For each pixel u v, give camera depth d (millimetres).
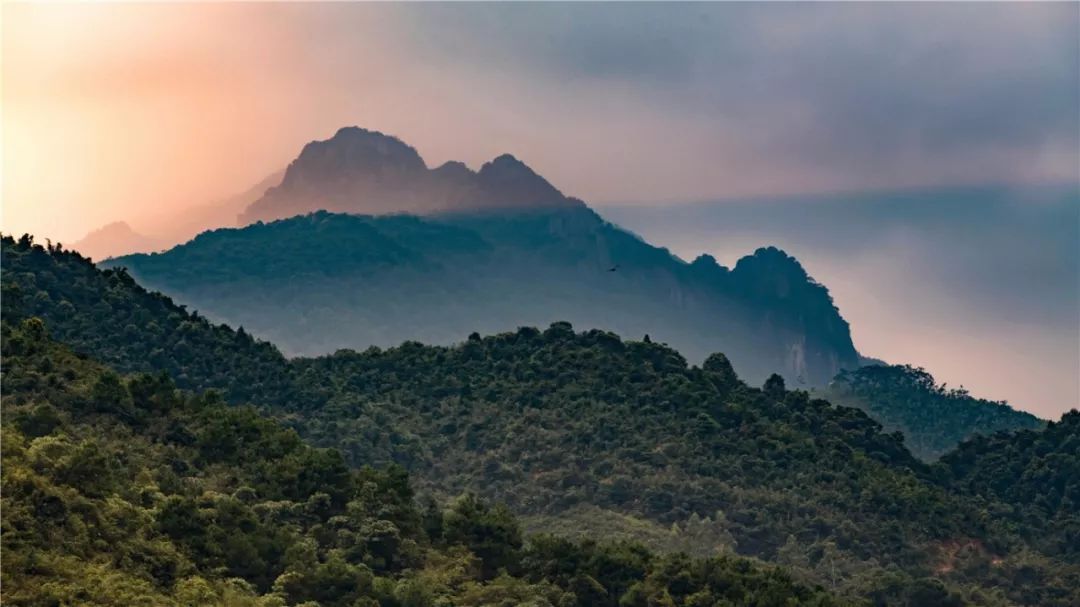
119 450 180250
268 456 198625
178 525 164250
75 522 151875
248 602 153125
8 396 184500
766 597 192875
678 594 192625
